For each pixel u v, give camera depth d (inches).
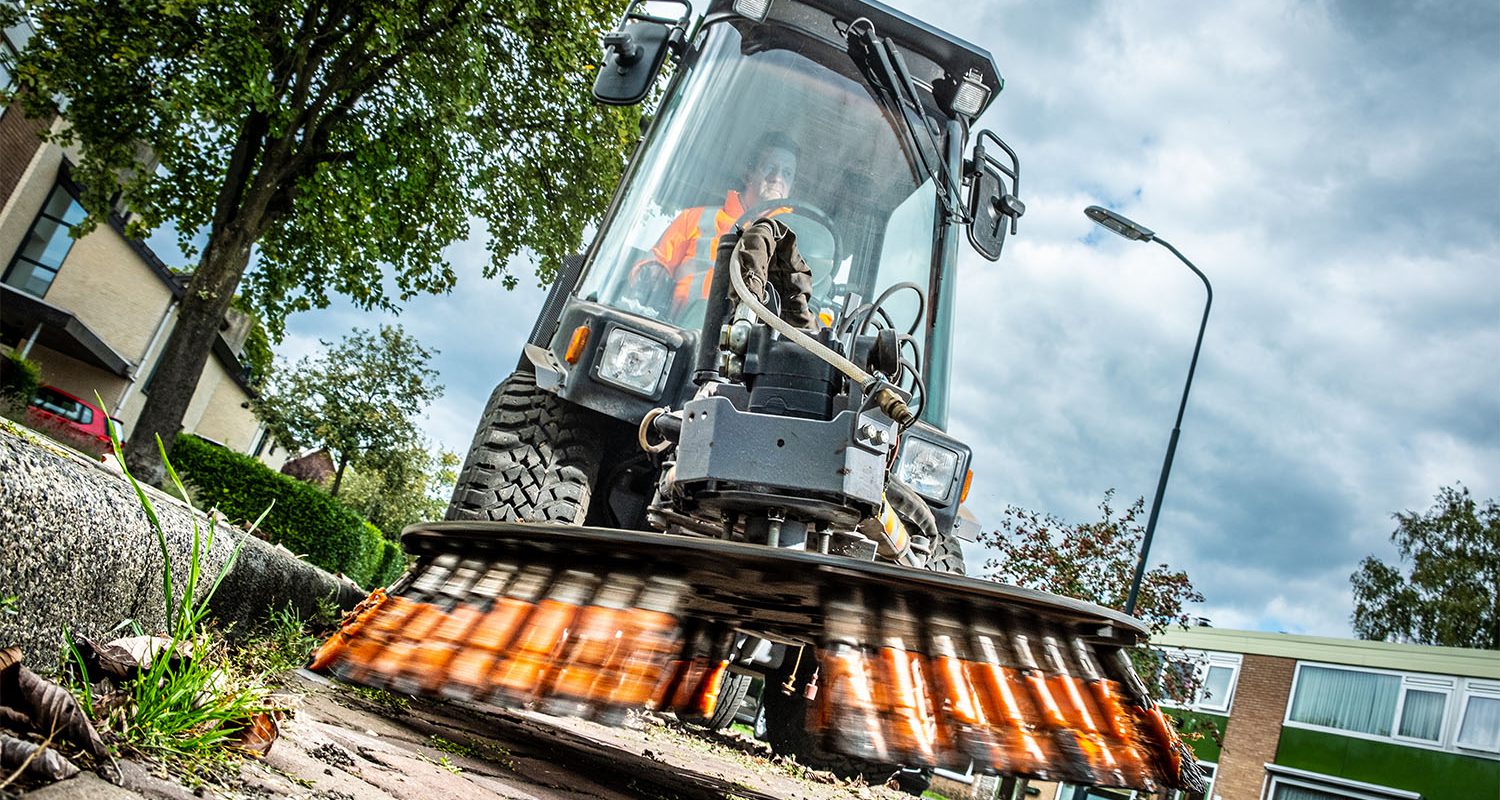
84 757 47.3
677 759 157.5
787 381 103.9
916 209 170.7
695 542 83.4
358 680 84.7
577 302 151.0
